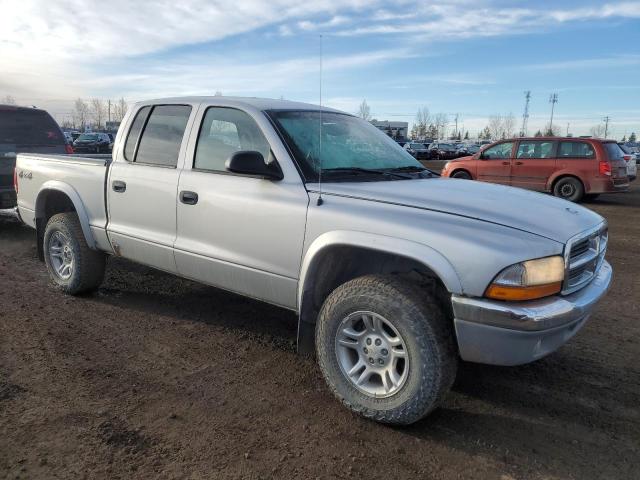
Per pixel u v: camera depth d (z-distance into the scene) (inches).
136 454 112.7
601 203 581.9
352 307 125.1
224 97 165.9
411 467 111.3
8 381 142.0
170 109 176.6
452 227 116.4
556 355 167.6
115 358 158.2
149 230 175.2
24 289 219.3
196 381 145.6
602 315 204.4
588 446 120.2
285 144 144.3
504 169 588.7
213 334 178.5
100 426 122.2
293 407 133.3
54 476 105.0
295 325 188.5
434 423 128.0
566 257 115.9
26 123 344.2
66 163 206.8
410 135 4869.6
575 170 546.9
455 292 112.6
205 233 157.3
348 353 130.6
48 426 121.6
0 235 325.7
